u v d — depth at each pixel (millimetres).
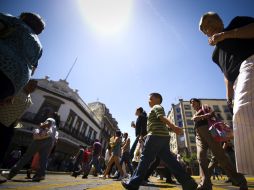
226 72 1520
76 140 27281
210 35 1776
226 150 3928
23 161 3242
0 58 1516
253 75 1175
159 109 2246
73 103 26516
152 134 2166
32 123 22250
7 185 2277
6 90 1606
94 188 2516
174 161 2064
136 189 1978
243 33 1329
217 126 2811
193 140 38875
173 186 3555
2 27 1673
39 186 2414
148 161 2088
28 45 1815
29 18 2076
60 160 22234
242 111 1138
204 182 2510
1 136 2088
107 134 40719
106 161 8766
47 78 25906
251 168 1047
